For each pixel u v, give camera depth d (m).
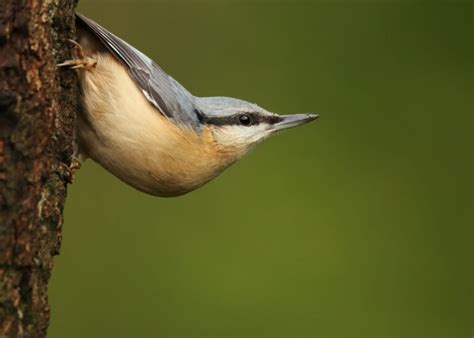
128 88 7.63
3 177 5.77
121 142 7.67
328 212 12.19
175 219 11.95
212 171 8.54
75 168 6.88
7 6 5.75
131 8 13.14
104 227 11.76
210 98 8.68
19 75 5.83
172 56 12.92
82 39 7.52
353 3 13.95
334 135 12.98
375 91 13.23
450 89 13.26
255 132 8.83
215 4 13.45
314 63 13.27
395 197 12.38
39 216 6.00
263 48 13.22
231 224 11.97
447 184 12.55
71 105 7.02
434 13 13.77
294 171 12.59
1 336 5.67
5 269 5.73
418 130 12.99
